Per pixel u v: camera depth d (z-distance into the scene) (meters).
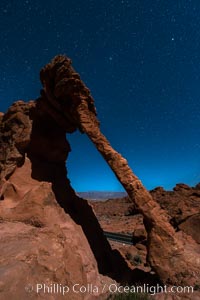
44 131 15.64
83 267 10.34
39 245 9.47
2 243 9.50
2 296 6.83
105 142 12.65
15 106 14.98
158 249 11.56
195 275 10.93
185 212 21.58
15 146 14.16
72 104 13.30
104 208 72.31
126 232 35.56
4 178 13.65
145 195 12.10
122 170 12.23
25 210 12.23
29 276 7.92
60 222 12.69
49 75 13.39
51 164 15.80
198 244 17.61
